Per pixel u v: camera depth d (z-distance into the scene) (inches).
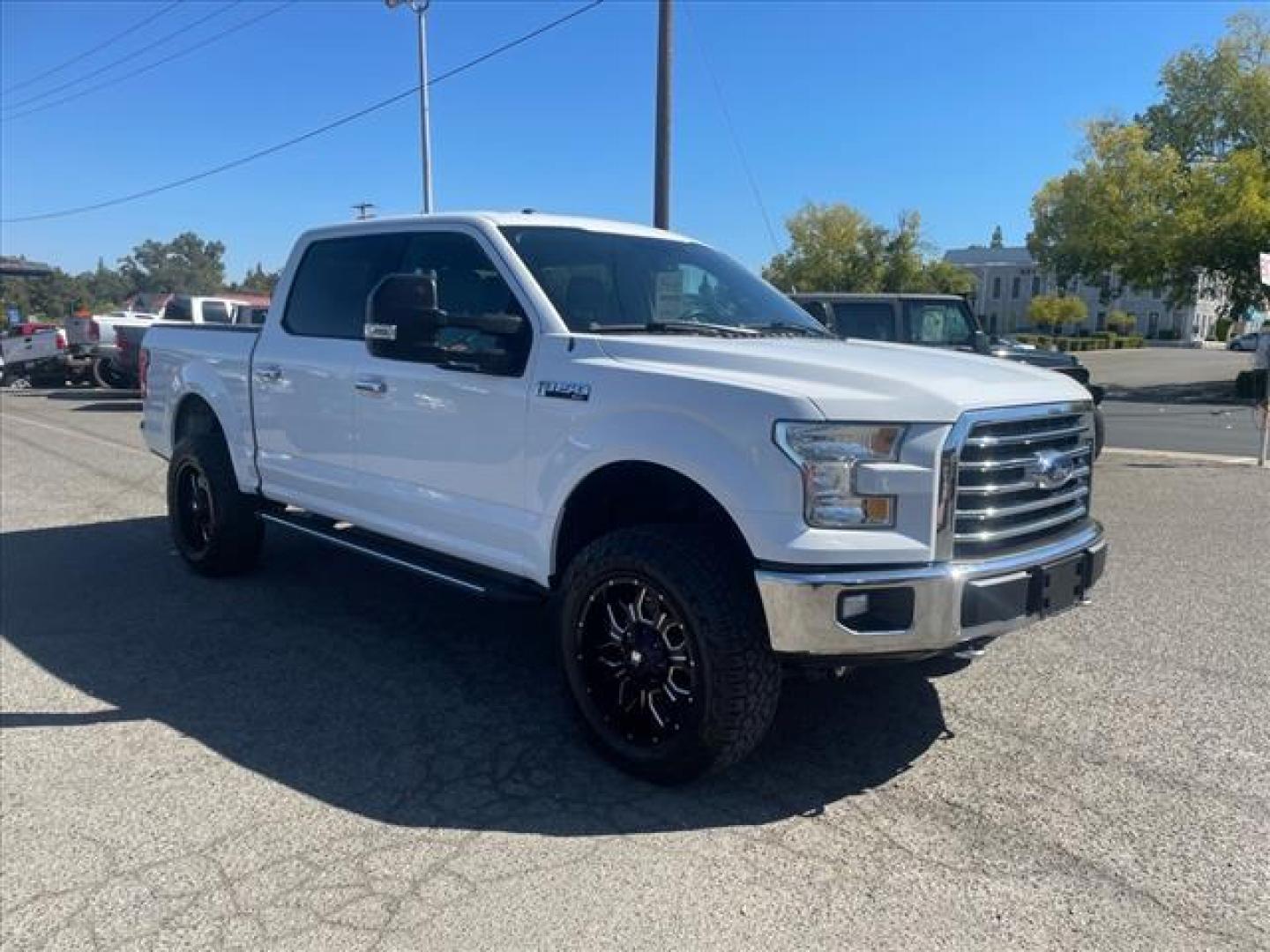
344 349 201.2
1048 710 171.8
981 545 137.3
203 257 5502.0
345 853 126.3
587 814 136.6
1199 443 620.1
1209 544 296.8
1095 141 1414.9
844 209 2652.6
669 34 600.7
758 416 131.3
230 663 193.5
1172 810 137.6
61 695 176.9
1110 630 214.1
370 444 193.8
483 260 176.7
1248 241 1227.2
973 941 108.9
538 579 162.2
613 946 107.9
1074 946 108.0
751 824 133.9
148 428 279.0
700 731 136.2
